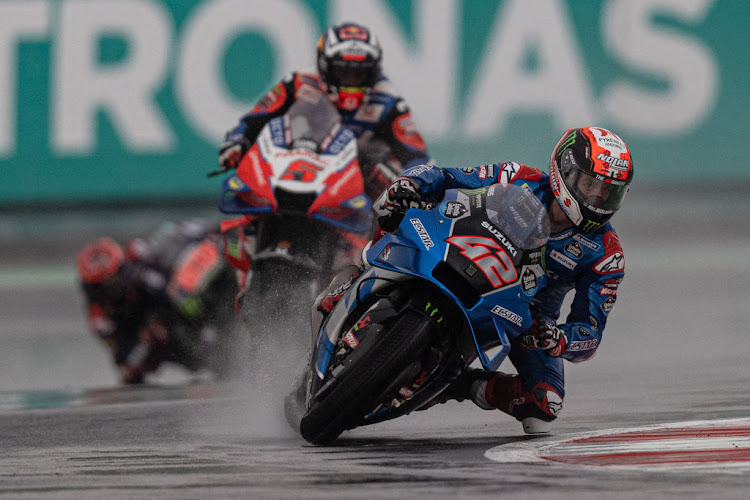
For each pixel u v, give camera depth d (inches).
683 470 442.0
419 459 495.5
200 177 2112.5
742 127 2162.9
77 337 1526.8
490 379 624.7
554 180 587.5
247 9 2096.5
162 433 639.1
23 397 975.6
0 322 1624.0
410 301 526.3
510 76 2092.8
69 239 2135.8
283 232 784.3
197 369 1161.4
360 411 518.6
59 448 580.7
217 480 442.9
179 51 2106.3
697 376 919.7
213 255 1133.7
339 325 555.5
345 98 859.4
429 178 599.2
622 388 856.3
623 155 577.3
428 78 2082.9
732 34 2155.5
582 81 2107.5
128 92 2117.4
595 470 447.8
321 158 811.4
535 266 545.0
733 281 1768.0
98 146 2127.2
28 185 2139.5
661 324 1445.6
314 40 2085.4
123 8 2117.4
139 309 1186.6
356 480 434.0
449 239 537.6
